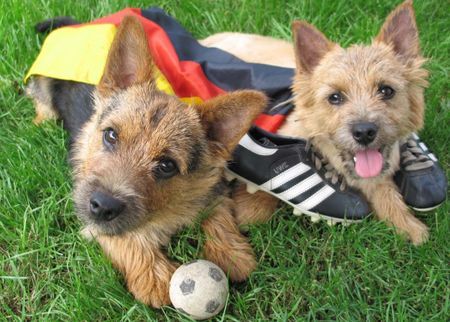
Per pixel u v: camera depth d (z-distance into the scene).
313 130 0.72
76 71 0.76
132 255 0.67
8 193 0.74
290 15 0.99
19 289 0.67
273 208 0.74
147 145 0.60
